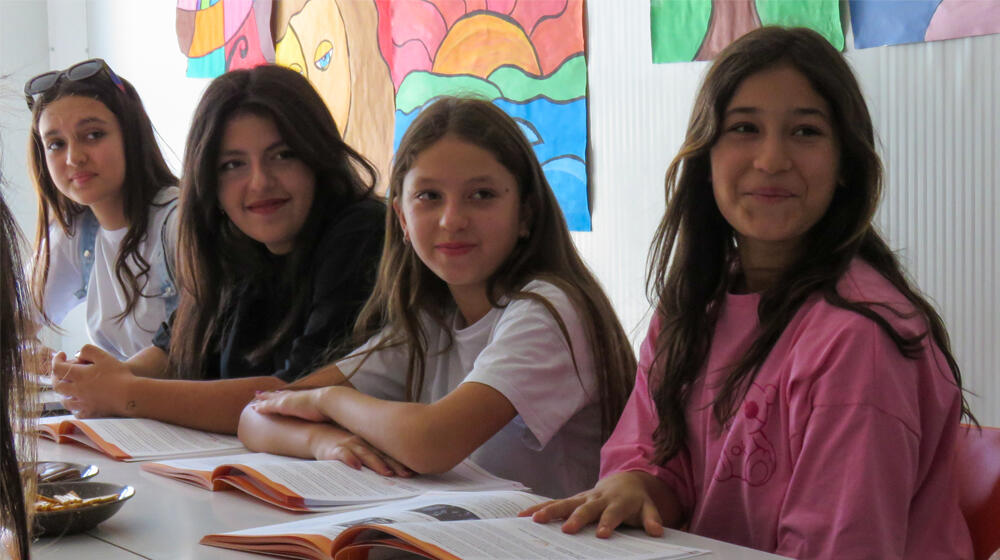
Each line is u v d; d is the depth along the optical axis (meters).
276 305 1.83
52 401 1.96
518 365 1.29
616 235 2.68
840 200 1.18
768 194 1.16
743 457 1.13
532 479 1.41
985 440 1.09
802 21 2.21
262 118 1.72
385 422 1.26
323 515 1.04
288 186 1.74
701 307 1.26
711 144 1.21
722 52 1.23
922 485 1.05
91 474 1.19
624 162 2.64
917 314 1.07
